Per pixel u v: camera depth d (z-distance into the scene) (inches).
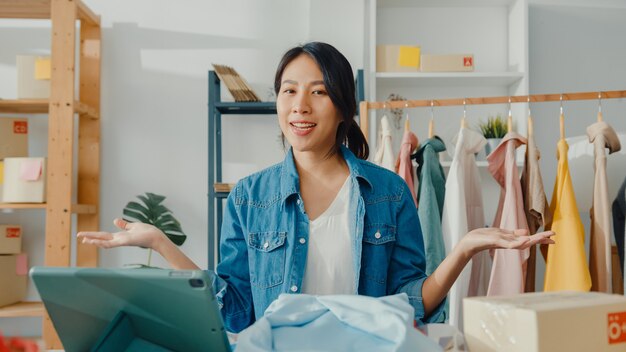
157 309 30.0
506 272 81.1
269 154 120.9
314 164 53.8
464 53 123.6
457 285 82.1
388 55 114.6
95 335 32.5
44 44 120.2
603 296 29.3
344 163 55.4
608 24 124.6
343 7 119.1
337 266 51.4
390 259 53.9
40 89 109.0
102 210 119.5
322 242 51.9
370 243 52.6
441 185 89.8
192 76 121.5
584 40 124.6
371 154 114.3
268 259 52.7
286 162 54.8
